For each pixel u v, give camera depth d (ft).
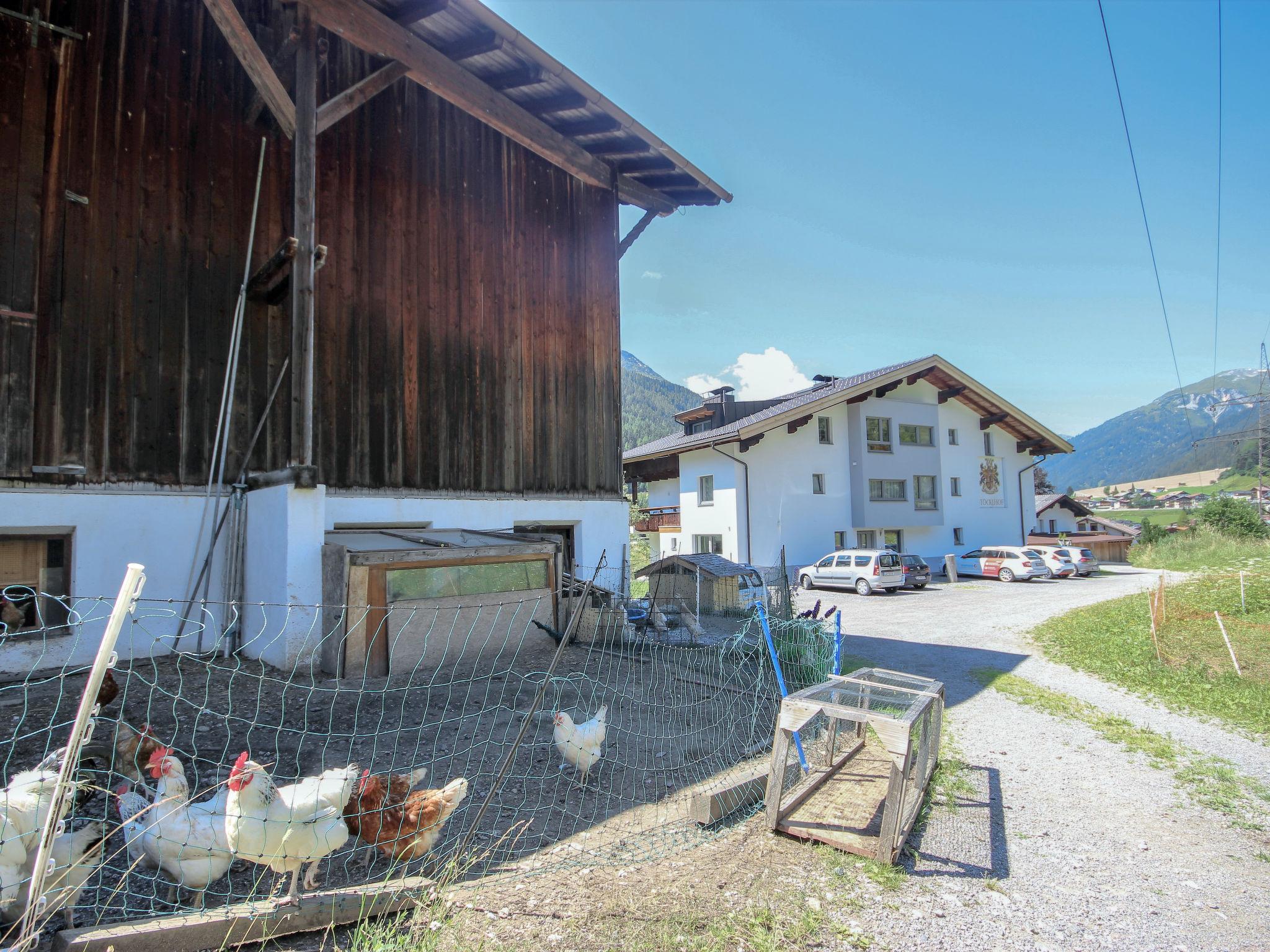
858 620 56.59
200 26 28.40
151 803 11.60
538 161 41.57
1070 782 20.13
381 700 21.75
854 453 97.81
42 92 24.64
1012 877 14.25
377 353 32.76
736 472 88.22
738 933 11.48
